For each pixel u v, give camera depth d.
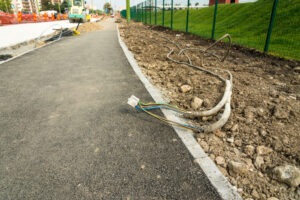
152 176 1.73
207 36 10.66
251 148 2.05
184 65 5.25
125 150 2.06
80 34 14.63
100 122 2.60
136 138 2.26
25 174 1.77
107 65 5.45
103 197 1.54
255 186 1.65
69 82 4.12
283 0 11.34
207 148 2.09
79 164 1.88
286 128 2.34
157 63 5.62
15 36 11.47
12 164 1.89
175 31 13.68
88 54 7.03
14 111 2.92
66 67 5.30
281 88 3.60
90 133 2.36
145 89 3.70
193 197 1.53
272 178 1.72
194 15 20.59
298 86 3.68
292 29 8.82
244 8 14.41
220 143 2.17
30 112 2.88
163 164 1.87
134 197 1.54
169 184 1.65
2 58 6.56
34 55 7.02
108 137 2.29
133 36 12.49
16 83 4.11
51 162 1.91
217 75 4.20
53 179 1.71
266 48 6.40
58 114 2.82
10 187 1.64
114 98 3.32
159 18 27.36
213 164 1.87
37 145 2.16
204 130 2.31
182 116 2.73
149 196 1.54
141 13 29.94
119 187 1.63
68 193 1.58
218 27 13.47
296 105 2.85
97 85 3.93
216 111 2.52
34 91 3.66
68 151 2.05
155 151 2.04
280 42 7.99
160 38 11.05
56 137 2.29
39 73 4.79
